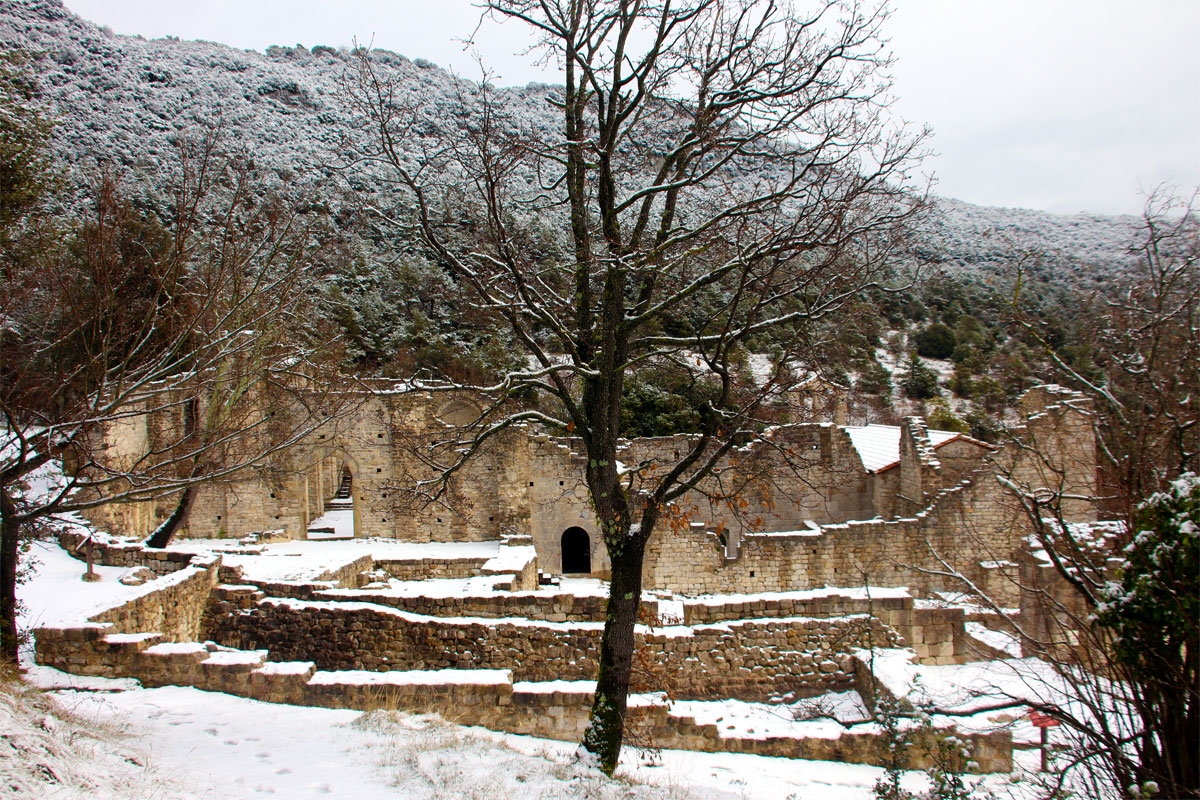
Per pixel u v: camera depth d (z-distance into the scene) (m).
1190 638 7.01
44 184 20.80
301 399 23.16
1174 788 6.92
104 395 12.68
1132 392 9.24
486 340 38.91
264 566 22.22
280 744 10.53
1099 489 10.34
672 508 12.05
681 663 16.69
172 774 8.60
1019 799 11.13
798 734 14.00
